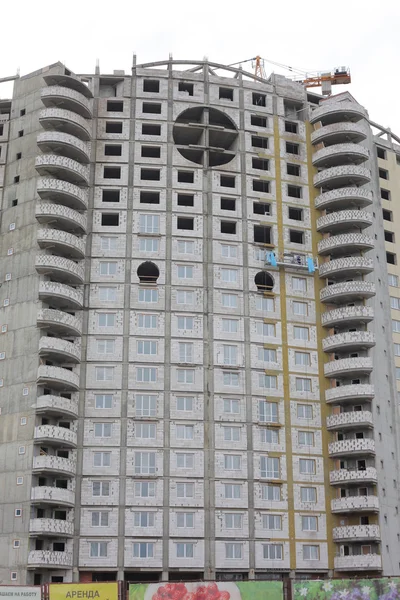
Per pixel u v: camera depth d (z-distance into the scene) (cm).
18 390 7819
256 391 8231
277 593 5709
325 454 8238
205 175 8869
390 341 9044
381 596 5591
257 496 7888
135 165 8794
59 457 7550
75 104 8738
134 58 9219
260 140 9212
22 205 8538
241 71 9369
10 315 8131
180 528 7656
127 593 5700
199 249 8581
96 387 8000
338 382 8588
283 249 8825
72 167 8475
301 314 8675
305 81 11219
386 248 9462
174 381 8094
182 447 7894
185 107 9081
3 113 9200
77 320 8081
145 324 8250
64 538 7475
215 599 5697
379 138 9900
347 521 8062
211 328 8331
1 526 7394
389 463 8400
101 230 8531
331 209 9181
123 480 7725
